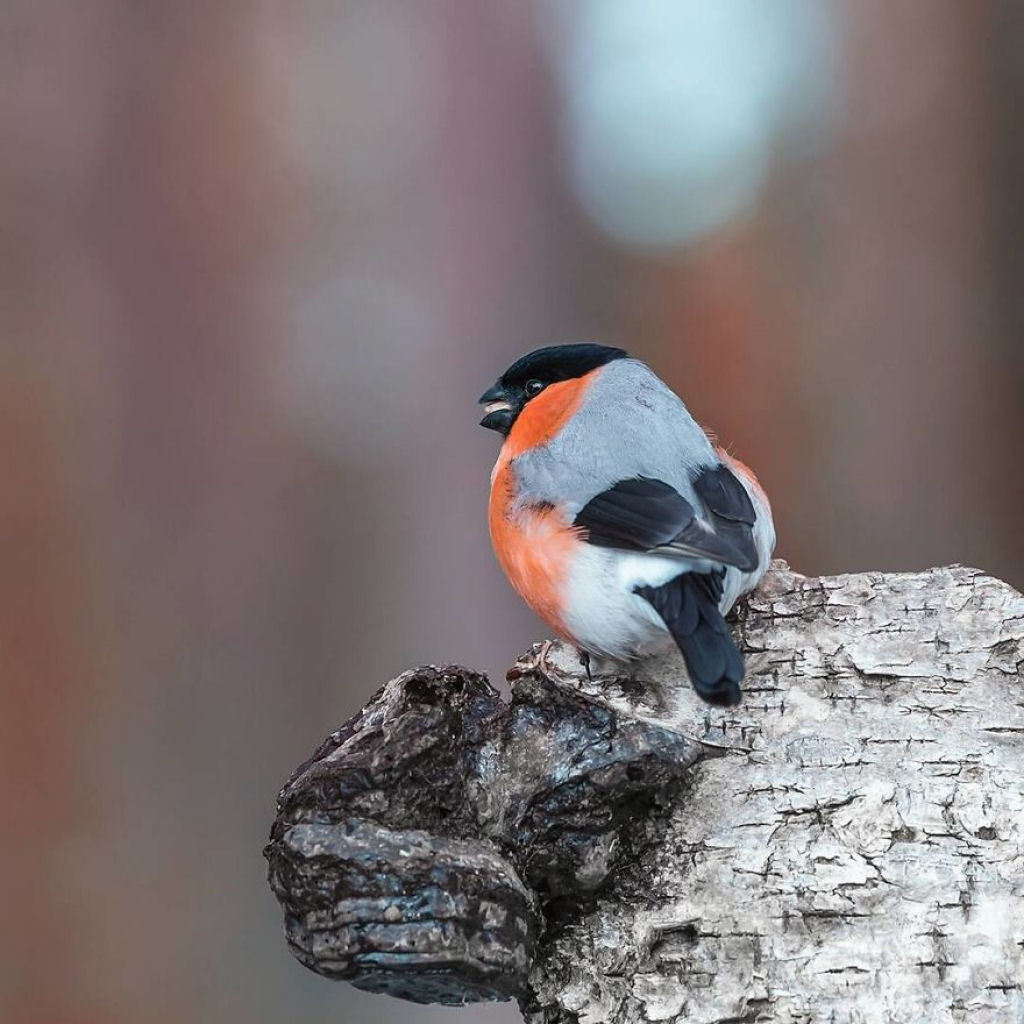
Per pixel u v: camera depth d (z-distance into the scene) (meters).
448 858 5.25
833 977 5.39
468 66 14.18
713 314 14.49
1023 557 13.69
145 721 12.19
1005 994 5.28
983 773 5.67
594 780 5.57
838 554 13.73
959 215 13.99
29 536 12.17
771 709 5.93
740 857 5.62
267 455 13.07
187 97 13.20
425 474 13.51
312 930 5.25
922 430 13.87
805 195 14.32
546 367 7.49
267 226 13.42
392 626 13.02
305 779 5.48
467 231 14.09
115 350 12.77
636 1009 5.50
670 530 6.29
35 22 12.77
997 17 13.95
